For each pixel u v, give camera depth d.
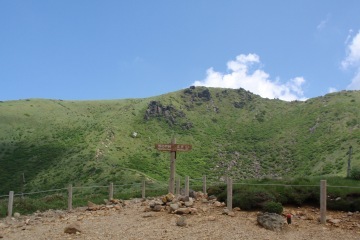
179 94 171.00
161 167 96.12
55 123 130.12
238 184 16.67
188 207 14.81
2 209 17.86
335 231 11.51
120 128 125.62
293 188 15.22
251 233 11.30
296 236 11.03
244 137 137.75
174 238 10.84
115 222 13.56
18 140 110.81
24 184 72.81
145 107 153.12
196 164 107.38
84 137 113.44
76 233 11.82
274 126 144.25
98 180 68.75
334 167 78.75
